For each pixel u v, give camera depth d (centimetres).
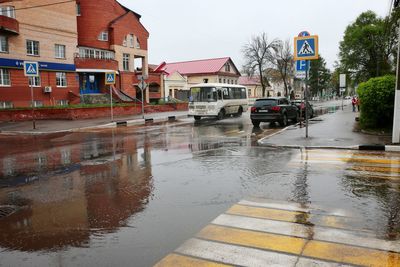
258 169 833
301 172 792
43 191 690
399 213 519
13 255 413
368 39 5047
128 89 4219
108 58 4006
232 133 1686
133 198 625
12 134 1872
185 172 822
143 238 452
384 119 1503
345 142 1201
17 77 2903
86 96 3572
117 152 1158
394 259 379
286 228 473
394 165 855
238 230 470
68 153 1168
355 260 379
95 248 426
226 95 2703
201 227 484
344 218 503
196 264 380
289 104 2155
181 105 3853
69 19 3403
